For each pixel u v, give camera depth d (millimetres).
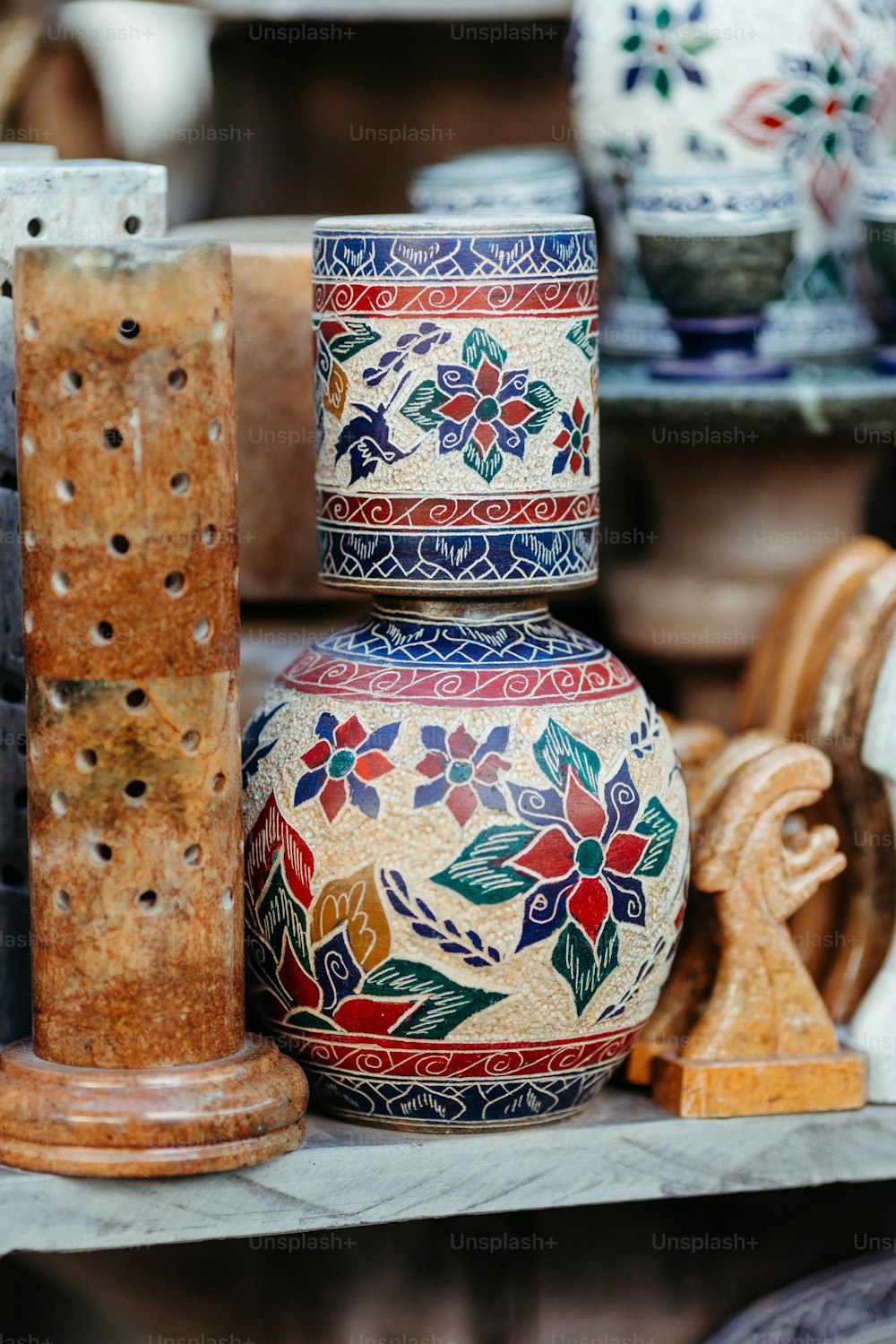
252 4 2580
